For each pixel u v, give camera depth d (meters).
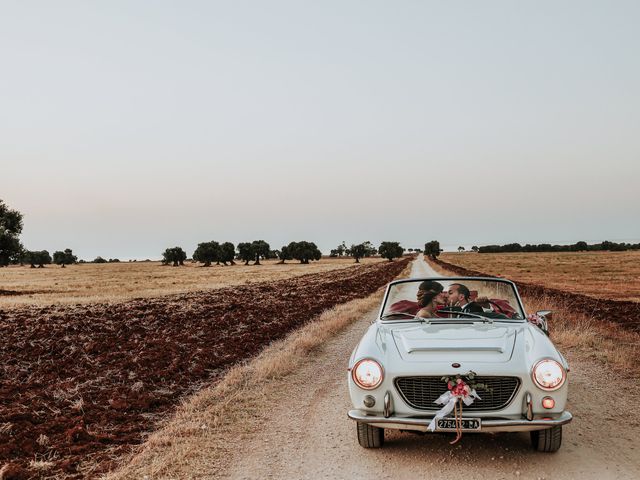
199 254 129.50
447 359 4.19
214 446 4.63
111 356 9.29
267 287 30.73
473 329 4.91
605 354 8.55
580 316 13.19
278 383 7.09
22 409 5.97
